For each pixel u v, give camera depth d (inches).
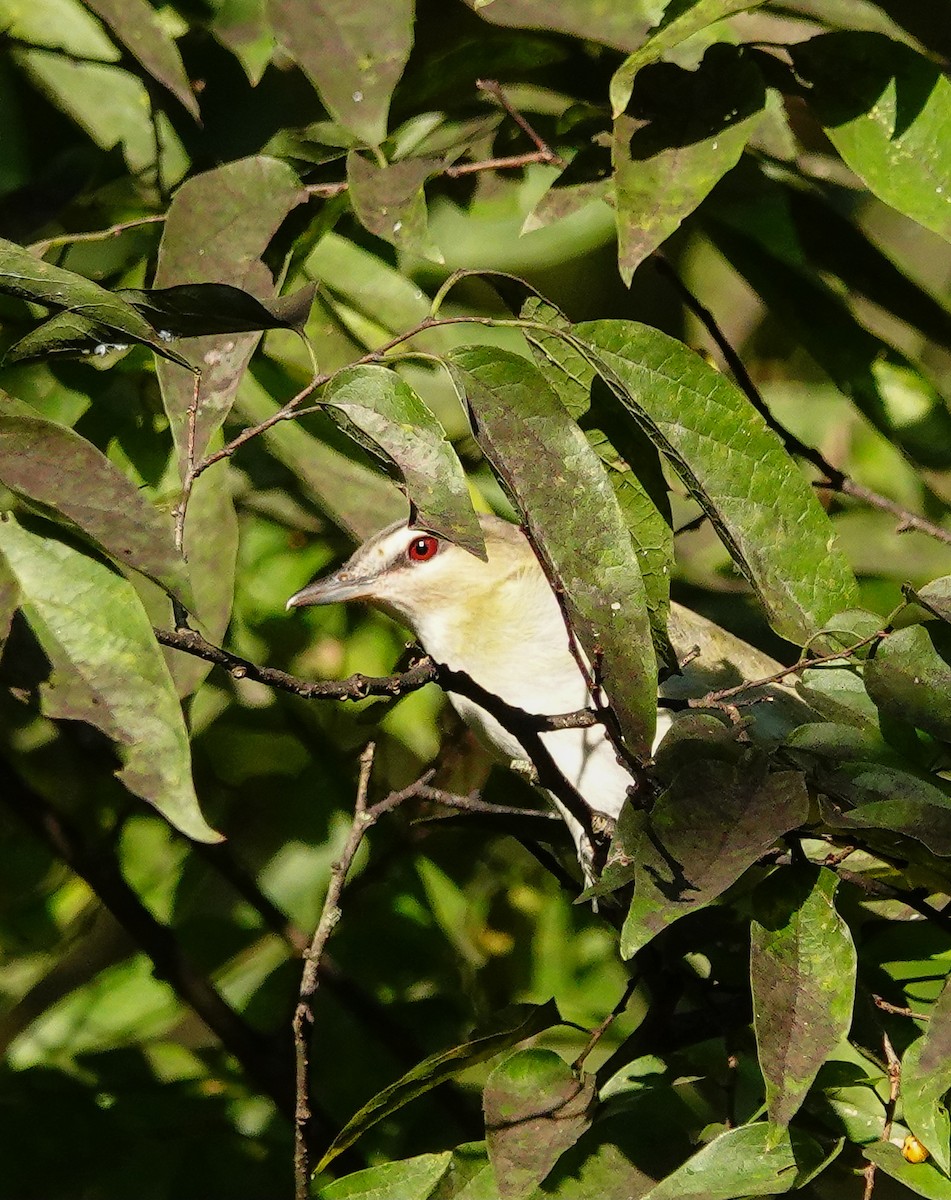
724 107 253.9
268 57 309.4
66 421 320.5
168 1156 343.0
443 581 327.9
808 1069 202.8
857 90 265.9
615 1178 249.1
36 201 336.2
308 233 304.0
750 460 242.5
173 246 264.4
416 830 358.9
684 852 202.5
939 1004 209.2
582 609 223.5
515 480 223.6
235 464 357.7
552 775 250.7
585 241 390.0
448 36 327.9
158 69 270.2
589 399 256.4
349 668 360.5
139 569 209.6
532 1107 246.7
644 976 286.5
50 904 360.8
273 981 357.1
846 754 221.1
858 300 366.0
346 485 332.8
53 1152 343.0
